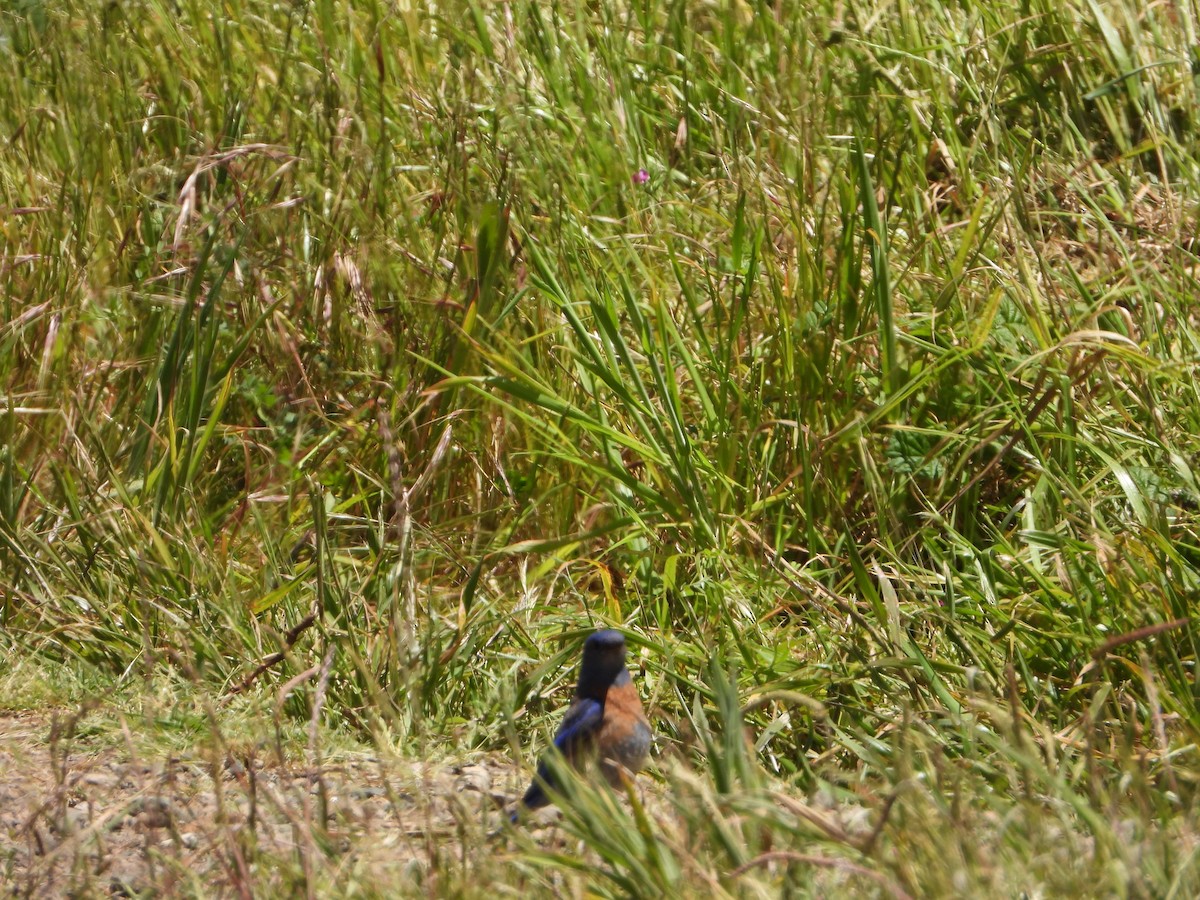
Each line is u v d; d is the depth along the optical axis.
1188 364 9.38
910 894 5.17
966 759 7.04
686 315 10.98
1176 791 6.32
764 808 5.64
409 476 10.64
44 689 8.62
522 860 5.65
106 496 10.16
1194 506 9.09
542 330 10.82
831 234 10.88
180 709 8.34
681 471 9.53
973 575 9.05
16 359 11.08
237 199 11.47
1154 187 11.79
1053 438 9.54
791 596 9.17
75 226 11.59
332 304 11.20
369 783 7.43
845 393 10.12
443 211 11.30
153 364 10.84
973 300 10.52
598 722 7.02
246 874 5.74
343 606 8.95
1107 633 8.05
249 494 10.58
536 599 9.55
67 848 6.15
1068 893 5.15
